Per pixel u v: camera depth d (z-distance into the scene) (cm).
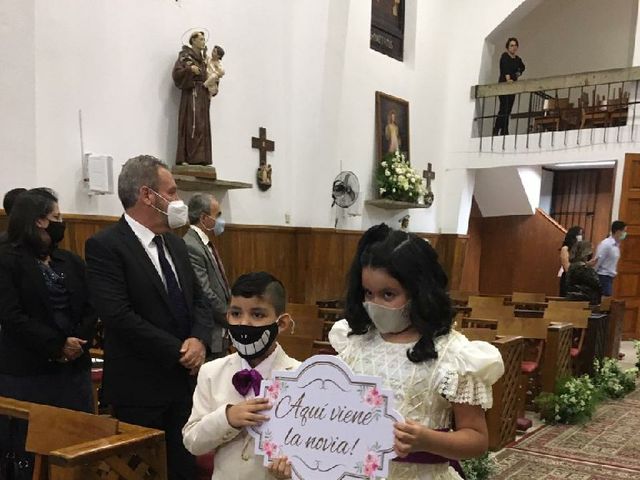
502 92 1000
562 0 1209
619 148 898
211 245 404
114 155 549
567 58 1208
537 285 1137
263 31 715
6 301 255
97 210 534
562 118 991
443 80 1033
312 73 757
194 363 243
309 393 140
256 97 709
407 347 145
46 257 274
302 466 138
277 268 744
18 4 440
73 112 513
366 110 854
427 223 1023
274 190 746
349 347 155
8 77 438
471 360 138
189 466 252
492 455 408
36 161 470
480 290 1206
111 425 202
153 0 581
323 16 753
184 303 260
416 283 137
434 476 142
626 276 890
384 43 909
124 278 244
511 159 997
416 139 973
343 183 786
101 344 393
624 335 902
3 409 225
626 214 886
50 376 267
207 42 640
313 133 761
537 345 523
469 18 1027
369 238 148
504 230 1177
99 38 533
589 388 514
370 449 132
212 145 650
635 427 477
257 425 145
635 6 995
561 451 419
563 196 1238
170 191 259
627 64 1146
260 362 183
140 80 572
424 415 140
